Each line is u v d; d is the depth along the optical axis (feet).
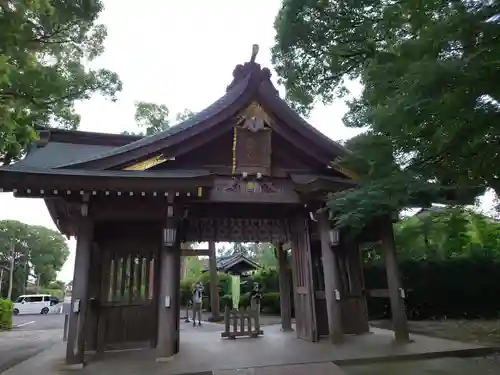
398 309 25.53
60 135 27.81
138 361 21.06
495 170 13.03
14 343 31.68
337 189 25.29
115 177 21.04
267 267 66.13
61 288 176.86
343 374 17.98
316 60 30.63
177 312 24.08
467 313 43.75
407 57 13.05
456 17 11.31
